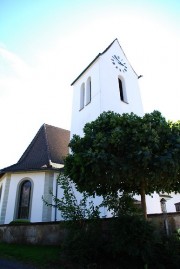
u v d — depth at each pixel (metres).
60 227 13.59
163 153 10.48
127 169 10.27
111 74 25.89
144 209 11.37
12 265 10.23
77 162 11.03
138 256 9.36
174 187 12.08
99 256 9.97
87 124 13.19
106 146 10.96
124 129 11.58
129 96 26.33
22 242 14.32
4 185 22.16
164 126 11.62
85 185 11.22
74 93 28.91
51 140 26.78
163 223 12.59
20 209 21.25
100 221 11.24
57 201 12.17
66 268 9.62
